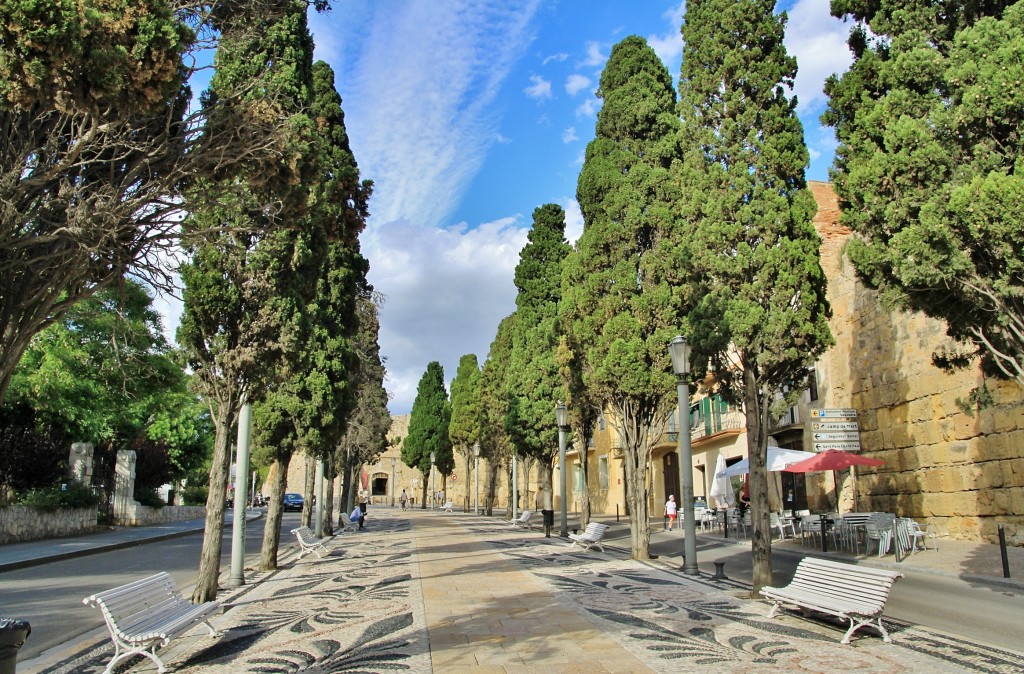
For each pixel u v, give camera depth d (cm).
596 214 1800
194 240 610
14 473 2700
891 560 1585
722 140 1216
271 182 586
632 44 1914
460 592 1141
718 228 1163
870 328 2266
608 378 1662
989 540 1744
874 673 616
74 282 507
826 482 2569
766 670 627
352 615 945
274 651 730
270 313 1121
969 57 792
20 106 404
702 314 1173
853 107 984
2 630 459
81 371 2797
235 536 1358
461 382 5372
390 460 7981
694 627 830
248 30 609
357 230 1482
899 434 2114
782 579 1309
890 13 952
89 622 1018
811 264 1134
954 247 770
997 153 770
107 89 415
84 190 475
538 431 3042
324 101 1766
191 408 4194
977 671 623
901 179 821
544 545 2153
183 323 1116
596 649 714
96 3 415
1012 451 1681
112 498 3534
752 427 1124
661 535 2673
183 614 741
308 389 1791
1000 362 914
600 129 1917
